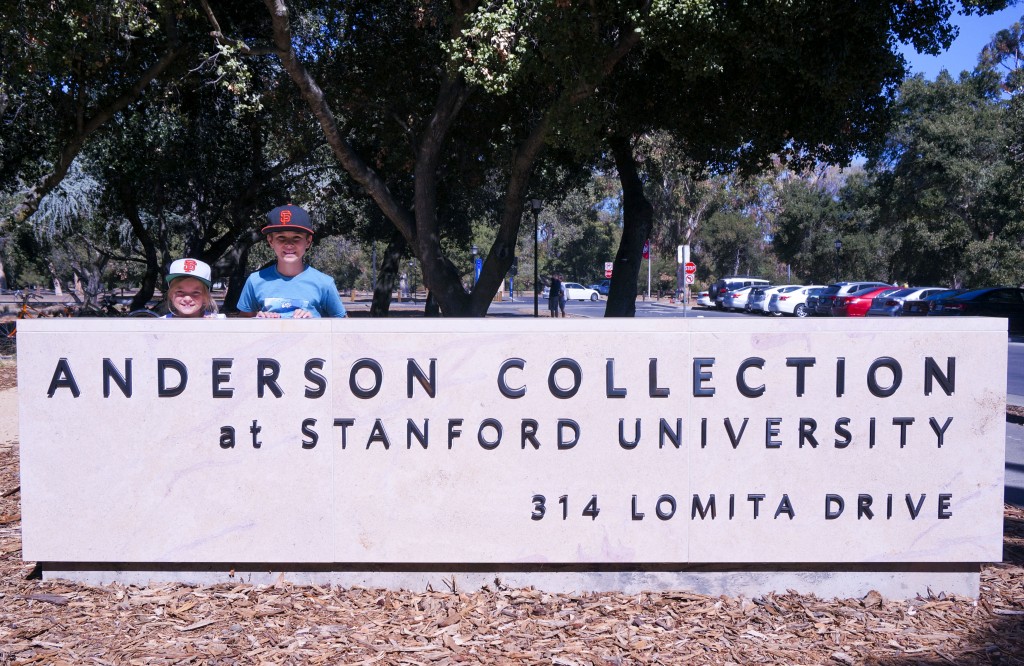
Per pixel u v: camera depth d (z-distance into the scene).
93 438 3.94
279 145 21.58
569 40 10.67
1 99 15.29
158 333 3.92
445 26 13.62
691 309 48.12
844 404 3.96
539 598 3.96
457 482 3.94
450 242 33.41
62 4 12.30
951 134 40.38
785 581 4.06
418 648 3.45
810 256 58.09
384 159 19.45
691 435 3.95
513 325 3.91
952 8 11.71
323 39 15.21
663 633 3.62
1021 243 41.22
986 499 3.97
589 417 3.94
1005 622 3.79
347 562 3.99
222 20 16.05
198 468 3.94
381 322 3.90
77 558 3.98
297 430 3.93
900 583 4.07
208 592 3.97
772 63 12.47
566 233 74.00
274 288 4.74
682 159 18.25
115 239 33.16
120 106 16.41
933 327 3.94
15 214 18.62
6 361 16.25
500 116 15.54
